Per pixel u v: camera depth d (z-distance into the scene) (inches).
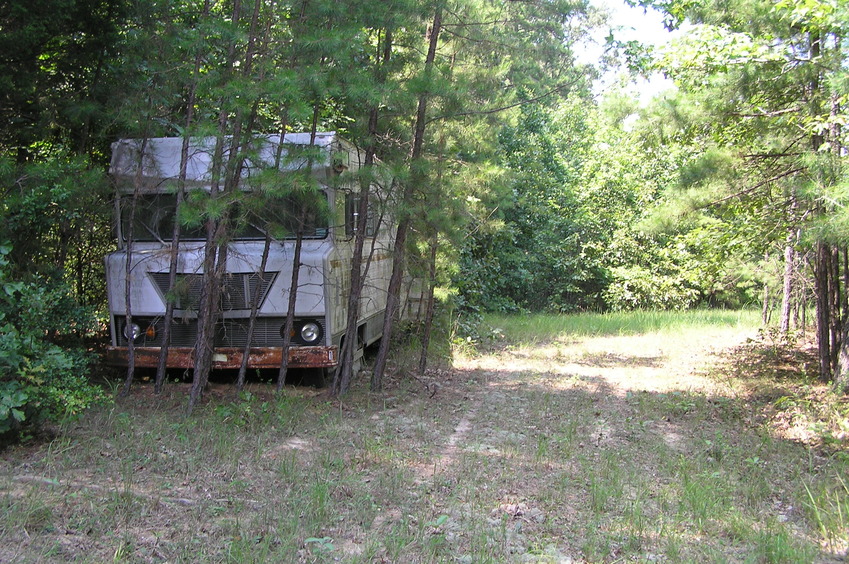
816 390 392.2
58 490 219.9
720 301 1079.6
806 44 378.6
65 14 346.9
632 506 228.8
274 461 262.2
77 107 350.0
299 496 225.9
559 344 624.7
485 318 782.5
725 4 393.4
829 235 307.0
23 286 277.3
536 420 343.3
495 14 387.5
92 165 371.9
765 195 414.0
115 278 368.5
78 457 252.2
